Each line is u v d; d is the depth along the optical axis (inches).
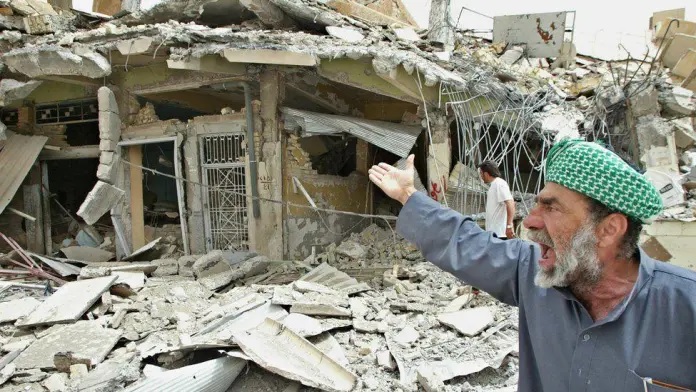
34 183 371.6
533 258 57.6
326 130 299.7
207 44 275.6
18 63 304.3
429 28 411.8
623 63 505.4
